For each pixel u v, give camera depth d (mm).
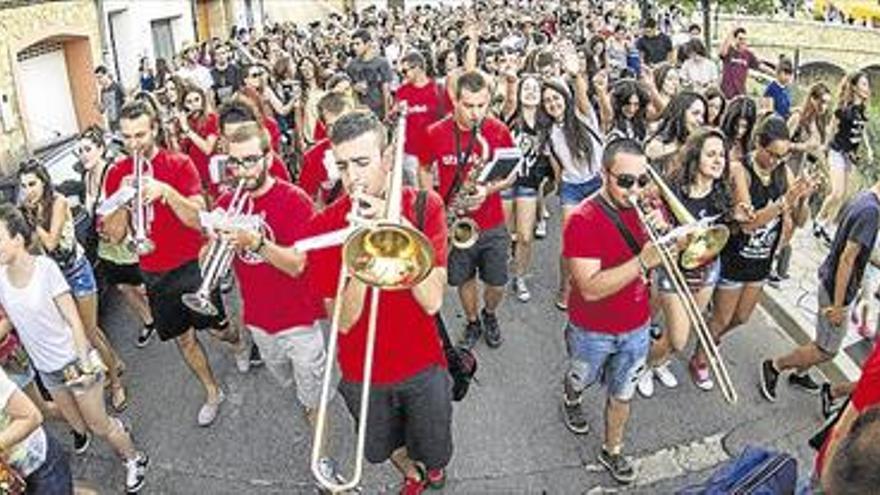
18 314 4336
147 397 5777
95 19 18891
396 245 3096
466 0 31844
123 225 5801
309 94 8867
